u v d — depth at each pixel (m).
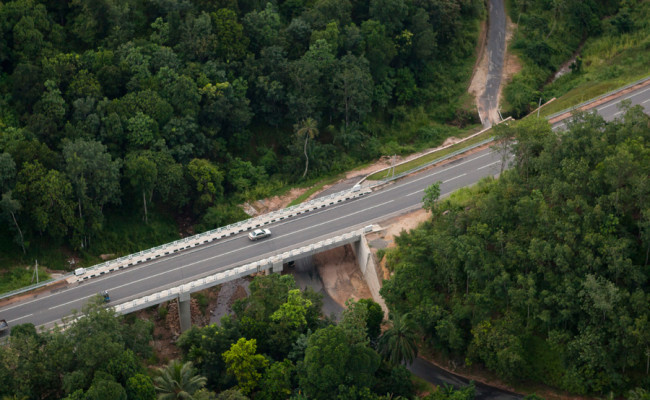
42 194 151.25
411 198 168.88
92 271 150.50
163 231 170.12
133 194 168.38
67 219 153.50
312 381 123.00
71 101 169.12
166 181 165.25
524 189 142.38
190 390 121.12
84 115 166.25
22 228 155.12
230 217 172.38
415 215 163.88
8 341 124.44
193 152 174.50
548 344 132.38
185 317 147.75
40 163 154.12
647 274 127.56
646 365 124.94
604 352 123.69
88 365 119.19
